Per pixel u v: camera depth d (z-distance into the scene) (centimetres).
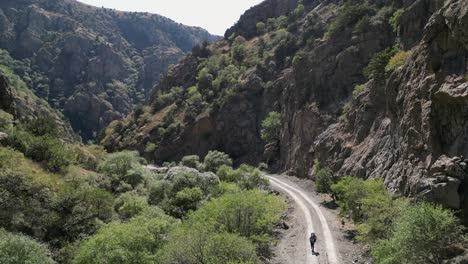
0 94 6300
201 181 5341
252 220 3444
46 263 2616
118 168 5981
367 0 8056
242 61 13188
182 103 12694
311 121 7256
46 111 12581
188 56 15838
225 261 2495
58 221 3719
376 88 5194
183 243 2641
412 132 3441
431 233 2292
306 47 9044
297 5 14750
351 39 7238
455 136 3009
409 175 3334
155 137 12062
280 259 3206
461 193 2769
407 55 4350
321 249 3356
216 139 10950
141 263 2700
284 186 6469
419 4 4684
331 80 7319
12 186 3816
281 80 9950
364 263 2942
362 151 4994
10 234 2842
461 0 3147
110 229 2955
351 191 3822
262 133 9400
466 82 2966
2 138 4941
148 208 4250
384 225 2980
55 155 5147
